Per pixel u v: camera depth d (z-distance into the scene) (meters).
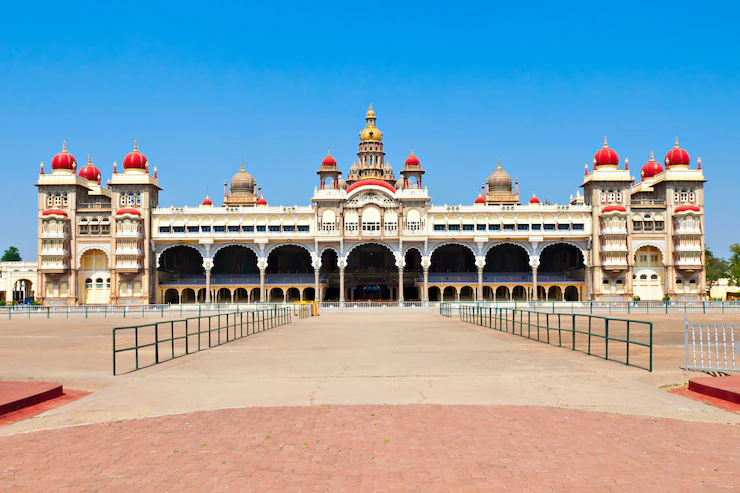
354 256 114.06
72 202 100.00
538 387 19.33
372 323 55.09
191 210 100.19
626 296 98.81
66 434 14.02
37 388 18.61
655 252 102.50
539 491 10.09
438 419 14.96
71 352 31.47
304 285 100.25
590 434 13.57
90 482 10.73
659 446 12.62
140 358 28.09
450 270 114.12
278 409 16.30
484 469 11.20
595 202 100.00
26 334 45.59
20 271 116.50
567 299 109.25
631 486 10.30
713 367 21.86
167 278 106.75
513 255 114.81
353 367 24.28
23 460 12.05
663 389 19.47
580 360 25.98
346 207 100.12
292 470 11.23
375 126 121.56
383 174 120.88
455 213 100.19
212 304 83.06
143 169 100.81
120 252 97.50
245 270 115.00
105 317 70.88
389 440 13.09
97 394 18.77
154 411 16.42
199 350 30.41
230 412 16.02
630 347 31.92
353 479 10.73
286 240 99.69
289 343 34.97
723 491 10.09
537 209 100.06
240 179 117.88
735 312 73.31
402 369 23.56
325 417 15.26
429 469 11.21
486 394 18.22
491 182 117.81
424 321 57.66
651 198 108.44
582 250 100.56
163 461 11.86
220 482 10.65
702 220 99.56
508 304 82.19
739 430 13.96
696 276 100.00
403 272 108.88
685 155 102.12
